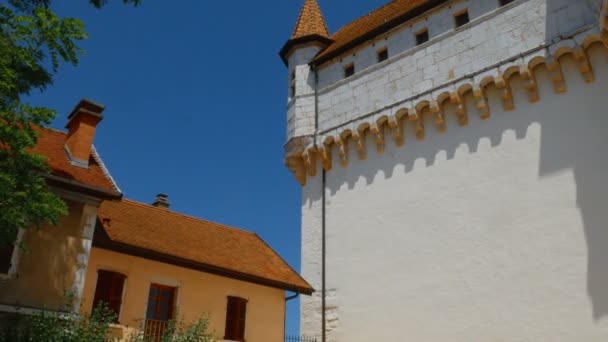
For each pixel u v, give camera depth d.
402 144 22.22
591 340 15.73
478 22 21.05
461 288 18.80
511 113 19.53
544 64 19.03
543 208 17.80
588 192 17.03
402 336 19.67
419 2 24.69
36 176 10.88
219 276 18.66
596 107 17.67
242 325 18.75
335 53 25.47
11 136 10.12
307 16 28.69
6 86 9.77
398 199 21.56
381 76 23.48
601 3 16.55
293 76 27.20
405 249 20.67
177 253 17.50
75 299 13.83
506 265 18.03
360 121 23.23
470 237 19.16
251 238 22.95
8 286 13.03
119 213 18.73
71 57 10.95
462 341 18.20
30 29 10.45
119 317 15.89
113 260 16.34
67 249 14.17
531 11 19.70
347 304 21.67
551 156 18.16
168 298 17.38
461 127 20.67
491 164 19.45
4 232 10.24
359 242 22.19
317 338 22.06
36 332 11.98
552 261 17.11
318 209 24.17
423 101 21.50
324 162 24.36
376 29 24.03
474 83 20.20
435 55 21.94
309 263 23.61
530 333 16.91
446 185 20.39
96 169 16.25
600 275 16.08
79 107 16.72
